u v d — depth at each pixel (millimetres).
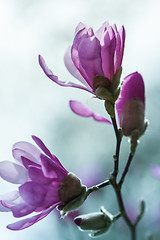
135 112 643
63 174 619
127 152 1038
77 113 706
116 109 658
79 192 625
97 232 656
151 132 1032
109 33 625
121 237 863
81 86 648
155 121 1046
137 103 644
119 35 632
